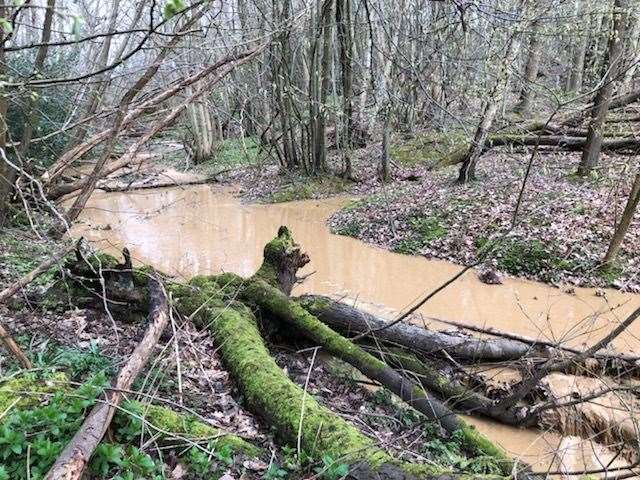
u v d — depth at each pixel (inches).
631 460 193.8
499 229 476.7
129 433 150.3
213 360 225.8
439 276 432.8
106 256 264.2
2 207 350.9
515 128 642.2
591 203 478.0
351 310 272.7
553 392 229.9
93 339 227.5
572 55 849.5
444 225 514.0
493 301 378.6
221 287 279.9
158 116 323.9
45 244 277.0
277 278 287.7
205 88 247.6
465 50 564.1
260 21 497.4
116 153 532.1
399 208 581.9
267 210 682.2
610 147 589.9
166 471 144.7
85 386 152.5
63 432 140.3
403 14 602.9
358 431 171.5
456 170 727.1
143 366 184.5
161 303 233.8
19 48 160.6
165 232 572.7
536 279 415.2
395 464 150.1
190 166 922.7
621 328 185.6
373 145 888.9
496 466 175.6
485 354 258.2
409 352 262.5
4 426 134.8
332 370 250.5
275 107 752.3
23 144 349.4
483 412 226.7
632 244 419.5
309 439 165.3
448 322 293.1
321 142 767.7
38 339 215.5
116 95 373.4
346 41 635.5
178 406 179.9
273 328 269.9
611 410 217.5
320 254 500.4
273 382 191.9
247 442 168.2
